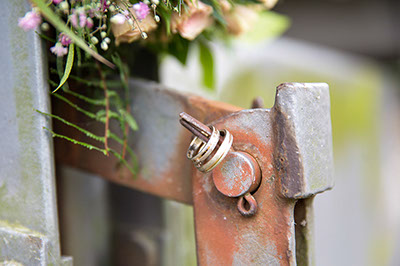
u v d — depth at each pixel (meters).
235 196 0.37
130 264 0.55
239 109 0.39
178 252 0.57
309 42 1.22
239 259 0.38
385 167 1.49
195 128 0.36
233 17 0.45
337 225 1.14
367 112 1.35
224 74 0.79
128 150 0.42
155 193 0.43
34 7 0.37
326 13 1.13
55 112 0.42
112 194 0.56
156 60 0.49
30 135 0.39
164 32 0.42
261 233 0.37
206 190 0.39
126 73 0.43
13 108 0.39
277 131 0.36
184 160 0.41
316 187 0.37
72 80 0.41
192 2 0.39
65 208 0.53
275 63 0.93
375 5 1.11
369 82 1.41
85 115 0.41
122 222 0.56
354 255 1.22
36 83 0.38
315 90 0.37
